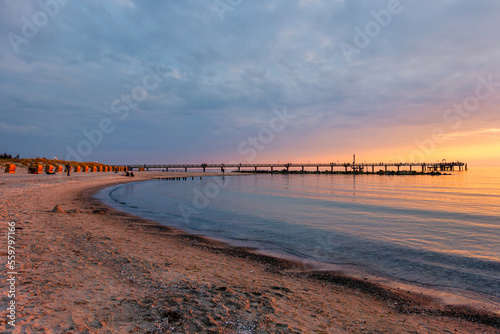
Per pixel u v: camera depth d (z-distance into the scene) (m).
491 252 10.24
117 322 3.45
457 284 7.10
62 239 7.71
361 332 4.07
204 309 4.04
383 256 9.59
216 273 6.23
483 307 5.71
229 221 15.80
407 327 4.51
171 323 3.54
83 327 3.23
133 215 15.83
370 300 5.80
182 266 6.45
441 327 4.70
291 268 7.81
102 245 7.58
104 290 4.45
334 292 6.04
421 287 6.82
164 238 10.40
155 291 4.61
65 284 4.50
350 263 8.68
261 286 5.63
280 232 13.10
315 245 10.84
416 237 12.69
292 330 3.71
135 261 6.35
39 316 3.36
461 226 15.64
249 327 3.67
